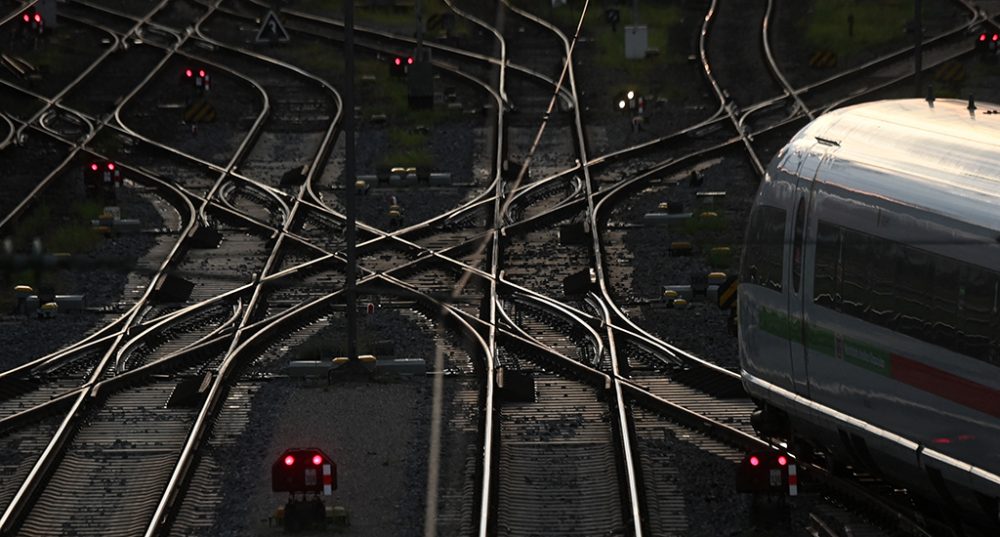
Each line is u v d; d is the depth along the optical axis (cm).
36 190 12094
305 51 18288
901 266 5950
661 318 9169
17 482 6850
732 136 14175
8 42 18375
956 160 5941
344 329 8975
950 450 5753
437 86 16425
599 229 11181
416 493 6656
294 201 11894
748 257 6912
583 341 8744
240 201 12288
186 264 10431
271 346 8725
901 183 6053
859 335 6175
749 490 6241
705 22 19538
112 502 6662
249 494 6675
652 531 6259
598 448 7156
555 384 8050
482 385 7950
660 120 14838
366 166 13238
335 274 10231
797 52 17888
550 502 6606
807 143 6712
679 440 7231
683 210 11500
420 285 9906
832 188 6372
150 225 11469
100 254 10612
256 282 9756
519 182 12600
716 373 8012
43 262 5512
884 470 6184
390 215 11425
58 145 13925
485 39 19075
